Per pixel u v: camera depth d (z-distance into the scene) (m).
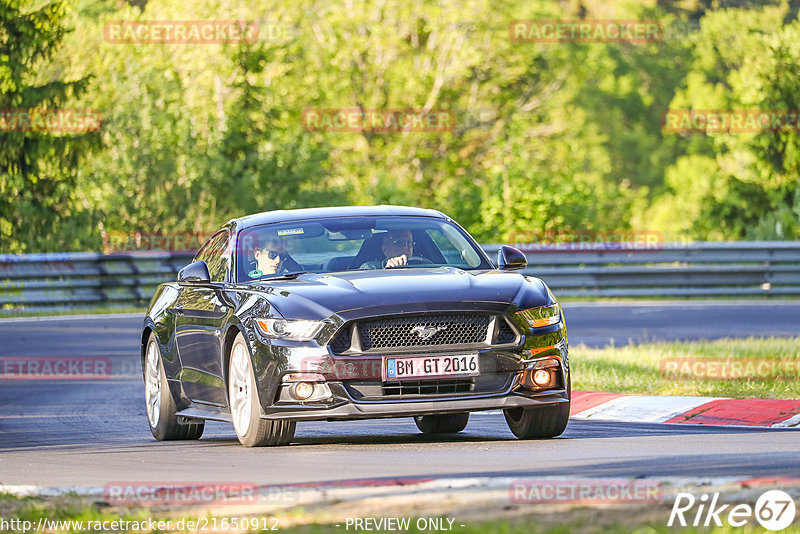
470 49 139.00
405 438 26.41
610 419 30.19
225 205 112.00
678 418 29.30
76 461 23.78
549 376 23.80
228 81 120.38
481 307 23.38
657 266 79.00
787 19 174.12
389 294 23.48
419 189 142.25
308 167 117.62
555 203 100.25
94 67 118.75
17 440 29.17
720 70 176.75
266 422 23.92
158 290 31.62
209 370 26.41
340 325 23.06
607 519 14.09
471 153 150.25
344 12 139.62
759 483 15.75
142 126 109.31
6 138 102.38
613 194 144.00
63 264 73.25
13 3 102.62
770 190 124.25
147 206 108.50
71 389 41.31
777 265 79.25
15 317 70.12
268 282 25.62
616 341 51.34
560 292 77.88
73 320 67.31
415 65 141.38
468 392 23.23
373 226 27.31
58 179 106.00
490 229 99.56
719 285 78.62
